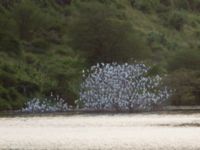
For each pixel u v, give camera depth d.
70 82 79.25
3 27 98.81
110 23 94.75
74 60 91.56
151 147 29.67
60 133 37.00
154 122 45.81
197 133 36.19
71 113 60.00
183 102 77.50
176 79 79.94
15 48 92.56
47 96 76.12
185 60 98.06
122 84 62.62
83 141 32.44
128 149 28.95
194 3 167.75
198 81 80.50
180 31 145.75
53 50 98.56
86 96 63.97
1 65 80.88
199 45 133.88
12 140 33.19
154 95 63.59
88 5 104.44
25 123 46.25
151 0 153.25
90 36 94.19
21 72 81.31
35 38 102.69
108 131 38.06
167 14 151.00
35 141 32.59
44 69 85.81
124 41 93.88
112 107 62.28
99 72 64.50
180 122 45.66
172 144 30.80
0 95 72.69
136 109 62.03
